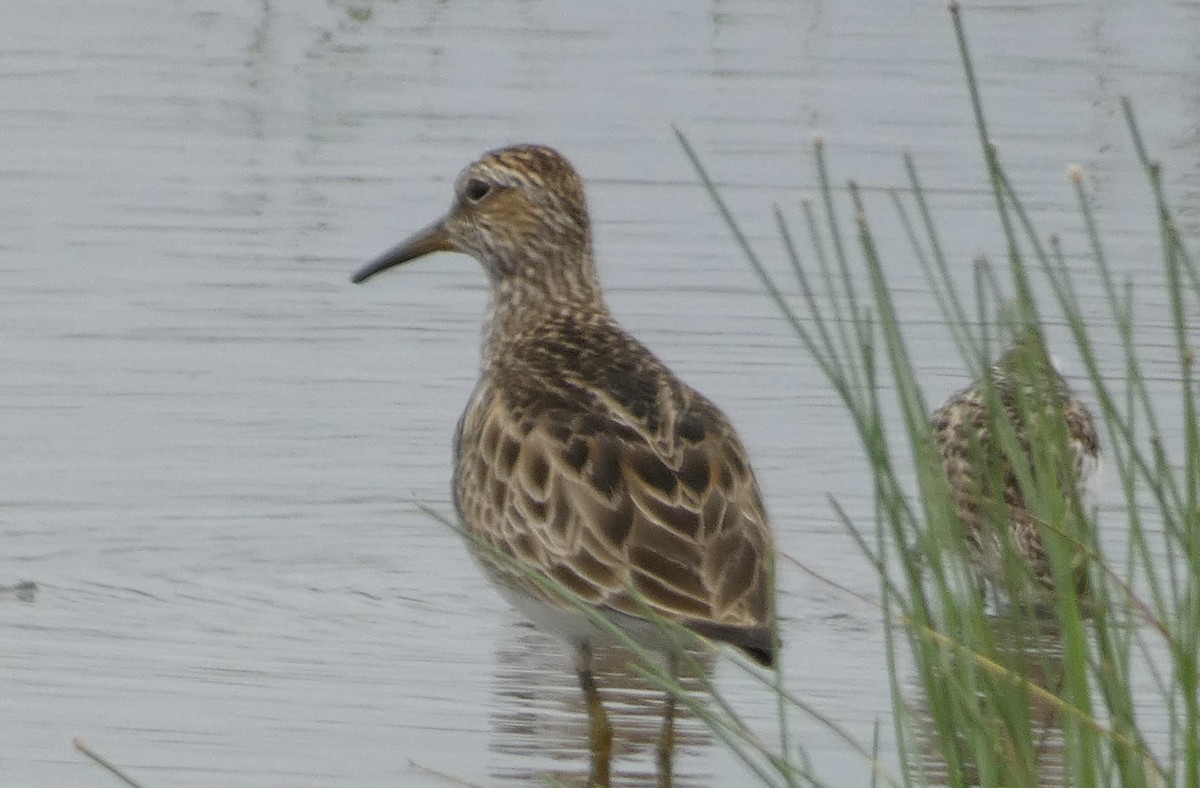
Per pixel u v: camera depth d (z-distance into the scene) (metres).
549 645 12.65
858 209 10.84
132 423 15.54
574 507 10.38
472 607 13.22
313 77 23.91
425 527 14.30
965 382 16.89
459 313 18.02
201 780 10.59
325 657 12.28
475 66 24.28
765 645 9.82
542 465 10.59
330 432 15.54
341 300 18.08
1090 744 8.12
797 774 9.01
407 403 16.12
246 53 24.61
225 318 17.61
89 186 20.42
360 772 10.74
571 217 12.33
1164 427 15.88
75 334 17.09
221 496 14.54
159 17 25.97
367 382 16.47
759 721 11.56
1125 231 19.86
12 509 14.17
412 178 20.89
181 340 17.06
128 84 23.45
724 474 10.39
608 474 10.34
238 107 22.80
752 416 16.27
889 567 13.84
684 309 18.19
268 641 12.50
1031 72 24.39
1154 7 26.62
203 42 25.00
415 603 13.21
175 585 13.26
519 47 25.06
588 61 24.55
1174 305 8.06
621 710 11.70
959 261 19.14
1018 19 26.31
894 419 16.28
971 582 8.37
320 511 14.42
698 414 10.73
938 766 10.84
